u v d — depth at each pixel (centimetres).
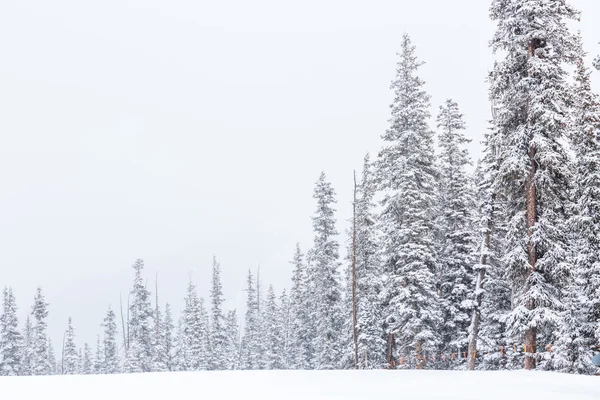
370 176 3803
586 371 2230
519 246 2028
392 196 2969
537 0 2003
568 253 2016
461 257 3169
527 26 2038
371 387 1236
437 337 3066
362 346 3628
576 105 2084
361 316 3728
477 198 3184
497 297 3003
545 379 1373
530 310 1953
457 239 3209
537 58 1977
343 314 4162
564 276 1959
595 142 2297
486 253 2786
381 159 3084
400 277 2886
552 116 1916
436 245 3127
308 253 5050
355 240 3697
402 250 2919
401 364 3045
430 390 1147
